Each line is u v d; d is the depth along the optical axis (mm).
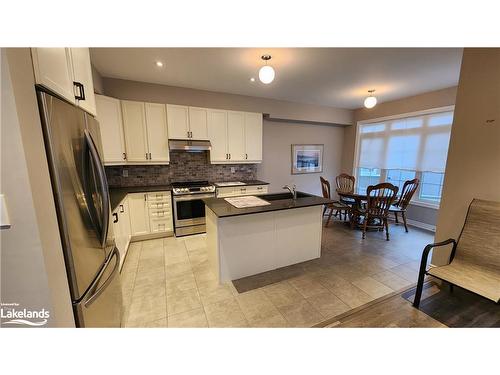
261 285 2297
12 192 811
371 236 3703
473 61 2076
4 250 838
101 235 1356
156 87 3516
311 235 2805
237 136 4152
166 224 3590
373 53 2465
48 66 994
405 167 4484
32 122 862
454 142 2268
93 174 1317
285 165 5223
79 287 1104
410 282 2355
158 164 3686
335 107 5270
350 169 5734
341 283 2334
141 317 1837
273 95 4246
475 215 2006
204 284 2311
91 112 1577
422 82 3457
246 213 2113
